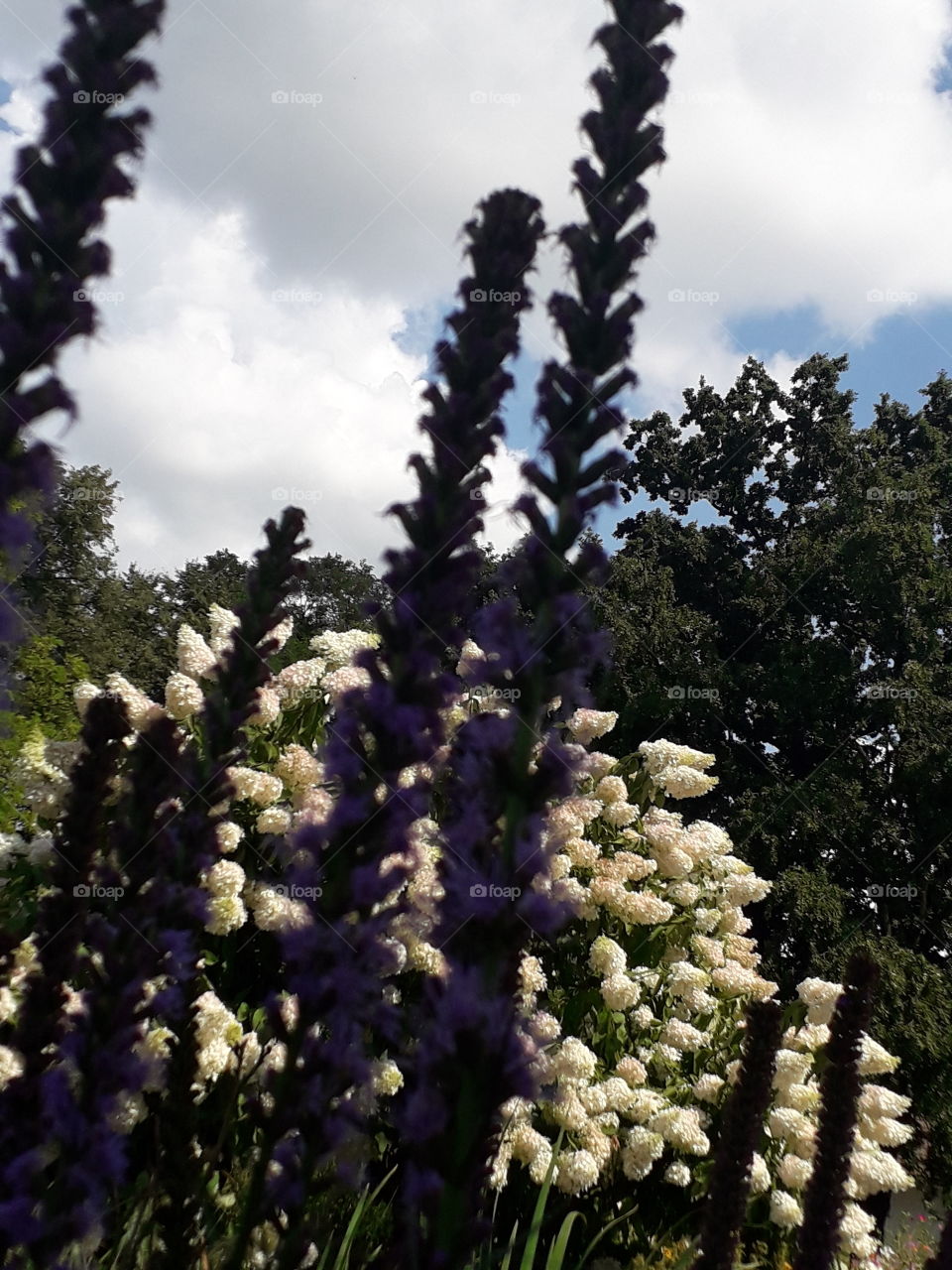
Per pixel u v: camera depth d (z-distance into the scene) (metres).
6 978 2.20
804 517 22.33
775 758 20.45
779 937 15.13
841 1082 3.17
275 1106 1.95
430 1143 1.63
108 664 18.30
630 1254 5.00
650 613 19.56
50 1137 1.99
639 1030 5.84
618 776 6.98
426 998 1.70
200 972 2.40
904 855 17.05
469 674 1.82
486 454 1.89
